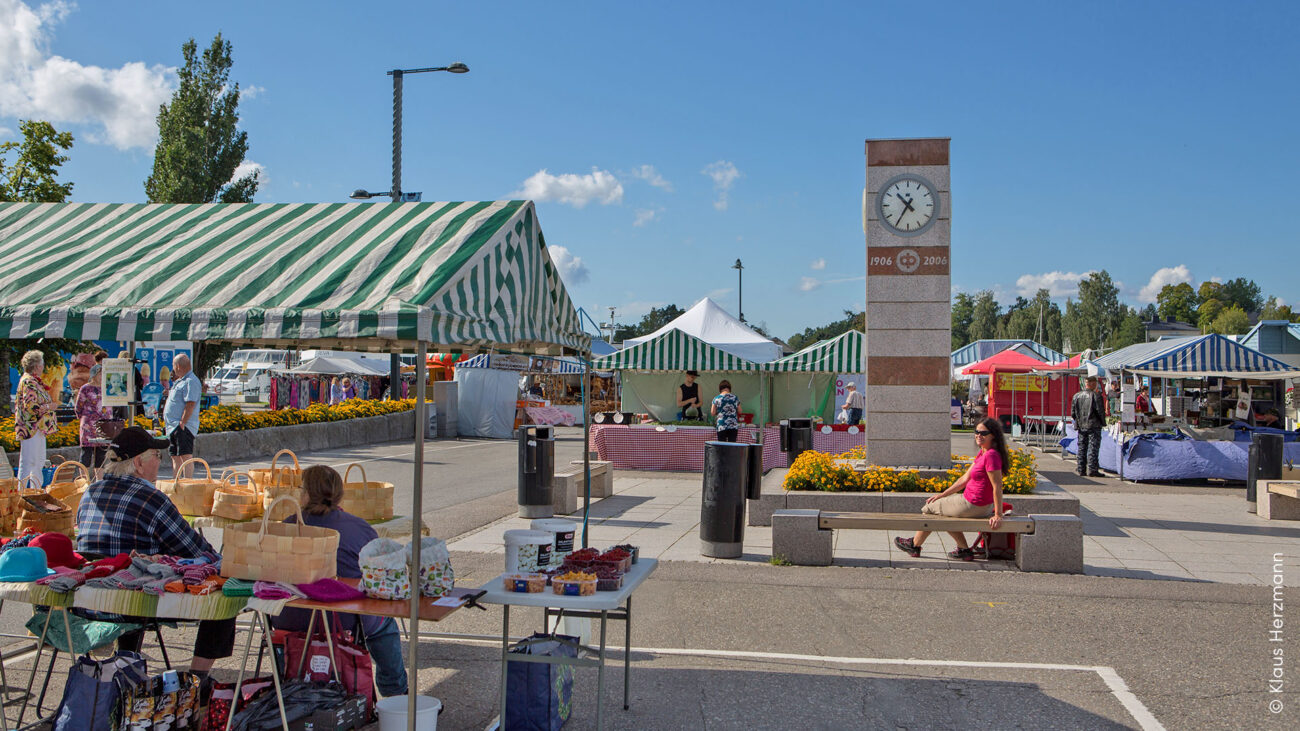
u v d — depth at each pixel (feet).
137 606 13.34
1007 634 20.77
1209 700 16.58
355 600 13.78
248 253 16.56
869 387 36.60
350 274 15.05
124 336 14.61
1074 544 27.02
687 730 15.30
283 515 18.95
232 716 13.46
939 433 36.17
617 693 16.94
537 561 15.57
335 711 13.87
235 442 59.31
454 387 85.56
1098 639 20.38
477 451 70.44
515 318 17.39
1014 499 30.42
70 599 13.73
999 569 27.63
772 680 17.67
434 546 14.24
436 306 13.87
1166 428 57.98
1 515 17.74
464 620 21.74
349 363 108.37
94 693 13.23
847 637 20.53
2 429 44.39
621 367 61.62
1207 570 27.50
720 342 77.36
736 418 52.90
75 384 34.68
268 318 13.84
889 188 36.86
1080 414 55.16
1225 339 59.26
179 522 15.75
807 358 61.72
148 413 49.85
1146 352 70.90
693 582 25.76
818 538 28.04
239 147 115.03
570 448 75.82
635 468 58.13
